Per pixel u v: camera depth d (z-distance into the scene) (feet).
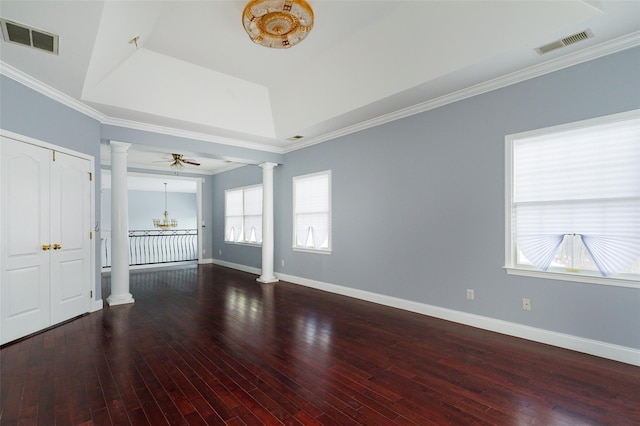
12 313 10.34
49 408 6.72
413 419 6.36
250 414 6.53
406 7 9.35
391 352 9.55
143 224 43.88
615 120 8.73
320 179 18.44
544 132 9.96
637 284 8.38
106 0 7.21
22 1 7.05
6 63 9.67
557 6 7.70
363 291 15.80
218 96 14.60
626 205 8.68
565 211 9.68
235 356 9.32
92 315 13.34
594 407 6.70
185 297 16.53
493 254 11.10
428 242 13.03
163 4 9.07
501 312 10.92
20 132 10.48
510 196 10.69
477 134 11.51
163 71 12.62
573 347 9.40
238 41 11.18
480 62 9.64
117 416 6.46
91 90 11.97
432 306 12.91
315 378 8.02
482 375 8.09
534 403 6.86
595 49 8.86
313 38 11.02
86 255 13.46
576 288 9.37
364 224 15.72
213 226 30.01
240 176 26.13
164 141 16.05
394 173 14.32
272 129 17.46
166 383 7.78
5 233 10.10
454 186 12.17
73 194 12.73
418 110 13.23
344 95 13.34
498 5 8.29
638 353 8.38
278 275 21.54
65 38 8.45
